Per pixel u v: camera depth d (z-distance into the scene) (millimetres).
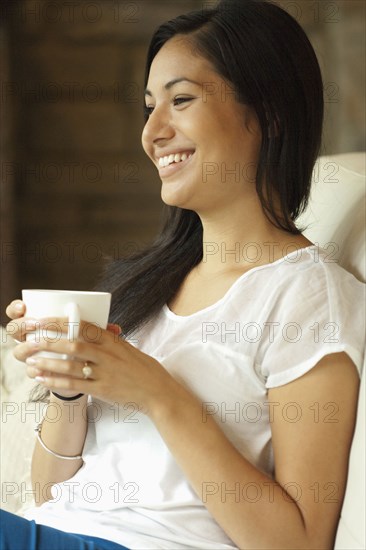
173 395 1381
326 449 1353
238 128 1542
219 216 1573
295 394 1382
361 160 1890
